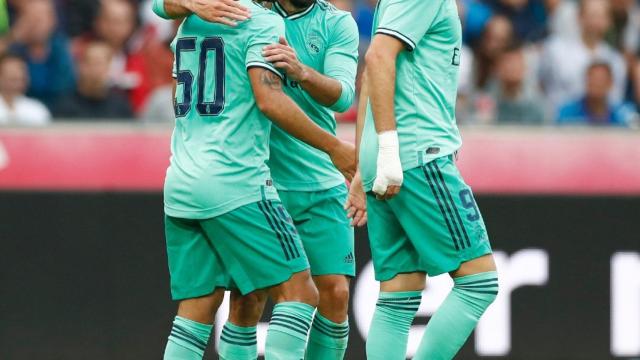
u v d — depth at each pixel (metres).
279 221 15.73
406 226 16.05
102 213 22.75
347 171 16.64
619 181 23.09
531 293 22.98
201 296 16.30
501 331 22.92
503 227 22.94
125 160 22.92
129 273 22.77
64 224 22.73
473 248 15.77
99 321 22.73
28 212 22.69
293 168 17.80
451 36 16.06
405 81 15.87
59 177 22.78
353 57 17.75
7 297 22.64
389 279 16.52
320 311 18.16
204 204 15.45
